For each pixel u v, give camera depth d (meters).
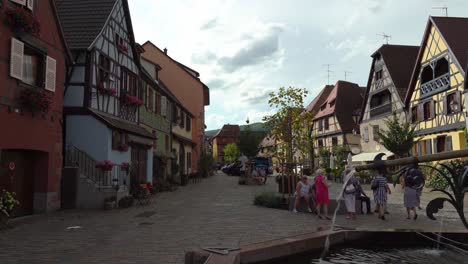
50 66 13.52
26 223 11.23
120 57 19.03
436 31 27.84
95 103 16.41
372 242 9.31
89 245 8.27
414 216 12.42
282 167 17.44
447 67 27.62
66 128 15.86
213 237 9.12
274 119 18.41
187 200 17.92
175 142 31.89
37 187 13.47
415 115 31.14
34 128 12.63
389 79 35.41
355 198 13.59
